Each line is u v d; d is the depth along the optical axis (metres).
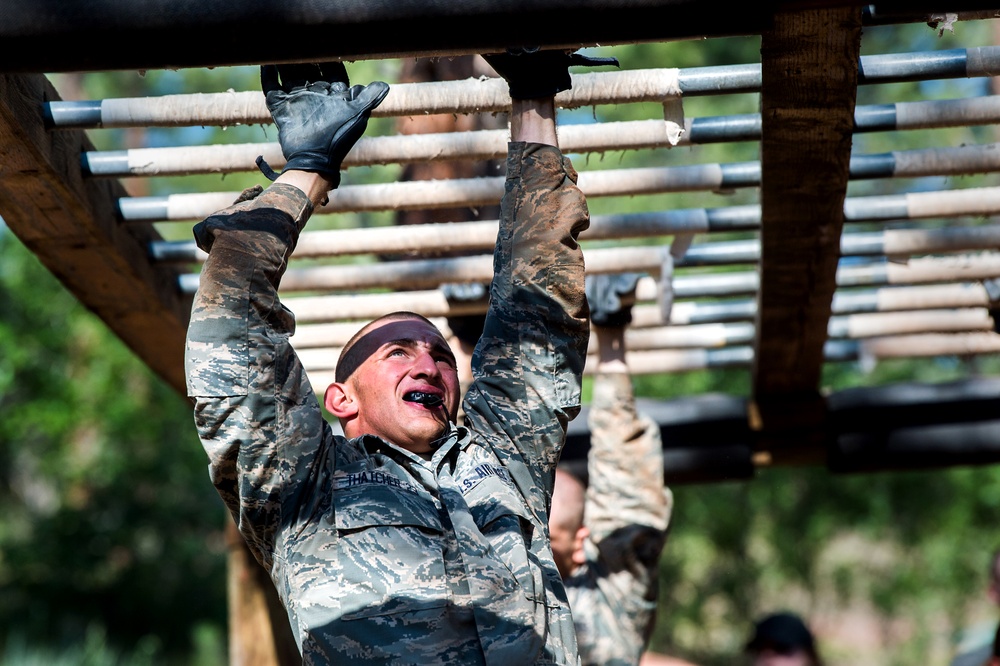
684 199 22.94
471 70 11.61
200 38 5.64
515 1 5.60
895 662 30.47
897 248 9.23
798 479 28.55
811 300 9.25
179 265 9.23
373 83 6.88
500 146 7.91
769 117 6.81
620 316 10.13
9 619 33.00
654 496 9.78
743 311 10.51
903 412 11.55
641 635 9.60
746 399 11.70
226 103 7.40
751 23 5.61
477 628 5.94
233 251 6.46
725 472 11.62
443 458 6.76
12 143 7.02
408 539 6.16
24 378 31.03
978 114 7.66
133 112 7.34
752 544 30.30
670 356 11.77
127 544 34.25
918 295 10.22
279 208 6.61
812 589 29.58
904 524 28.97
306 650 5.94
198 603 35.03
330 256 8.87
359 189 8.38
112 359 30.98
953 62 7.07
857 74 6.47
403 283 9.35
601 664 9.35
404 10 5.60
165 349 10.45
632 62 24.94
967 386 11.64
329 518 6.26
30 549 33.72
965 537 28.08
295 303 9.91
